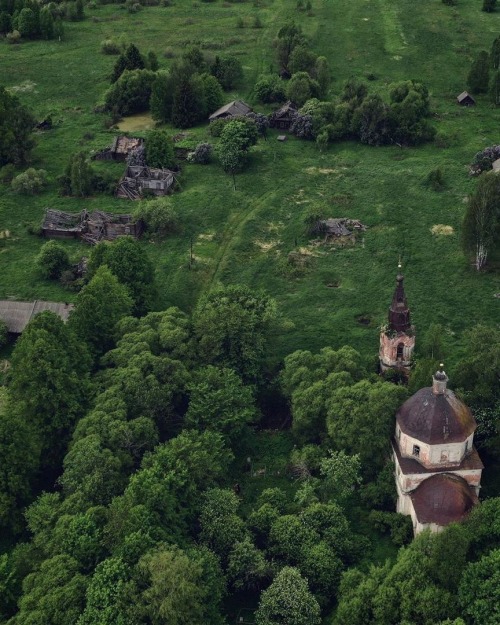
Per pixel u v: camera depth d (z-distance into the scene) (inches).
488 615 2731.3
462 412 3358.8
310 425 3944.4
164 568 2896.2
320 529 3403.1
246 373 4281.5
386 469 3592.5
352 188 6702.8
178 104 7839.6
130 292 4778.5
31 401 3754.9
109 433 3644.2
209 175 6998.0
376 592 2974.9
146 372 4052.7
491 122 7795.3
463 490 3302.2
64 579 3024.1
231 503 3462.1
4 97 7249.0
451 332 4899.1
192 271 5634.8
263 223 6235.2
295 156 7298.2
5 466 3501.5
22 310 4923.7
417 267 5585.6
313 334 4933.6
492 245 5378.9
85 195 6663.4
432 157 7155.5
